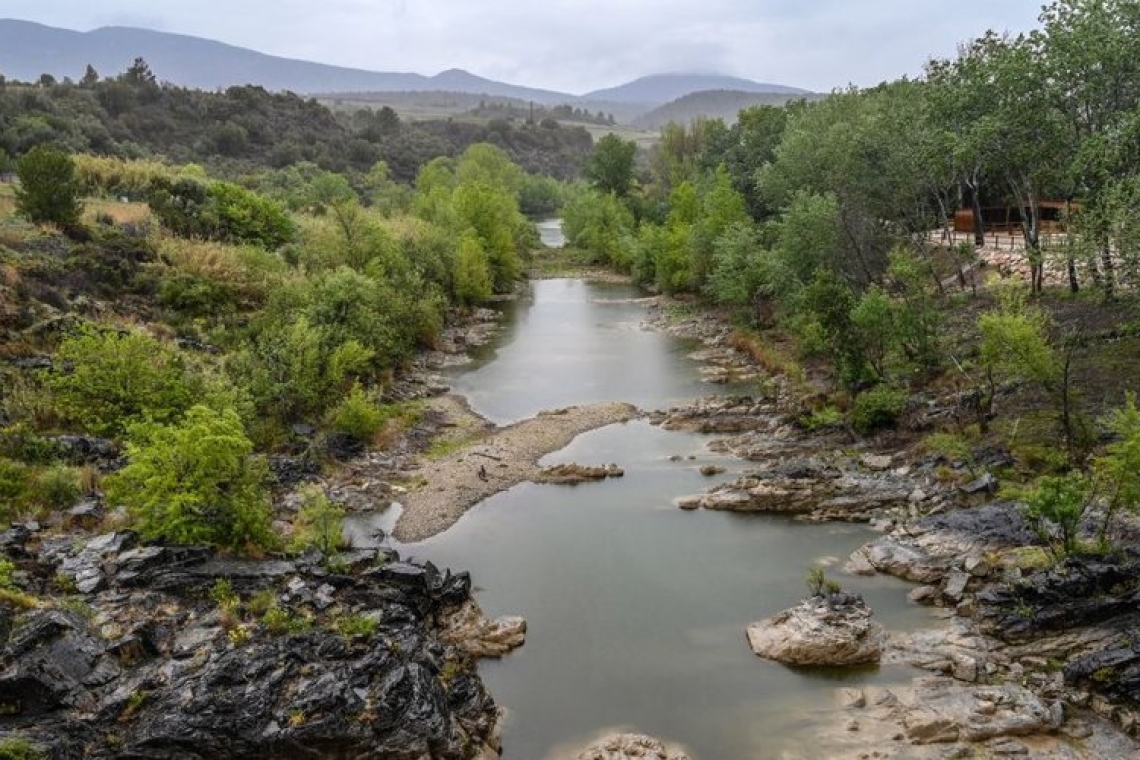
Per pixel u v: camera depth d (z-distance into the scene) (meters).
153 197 75.44
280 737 20.67
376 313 60.22
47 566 27.03
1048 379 37.88
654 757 22.19
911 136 57.09
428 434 49.84
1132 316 44.16
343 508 38.66
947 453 39.16
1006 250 62.28
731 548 34.97
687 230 95.06
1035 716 22.92
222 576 26.92
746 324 74.25
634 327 82.06
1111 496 30.00
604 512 38.97
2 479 31.41
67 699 20.92
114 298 57.09
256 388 45.88
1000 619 27.22
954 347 49.84
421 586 28.33
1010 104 45.78
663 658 27.23
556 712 24.66
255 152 176.25
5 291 48.25
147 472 29.58
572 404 56.66
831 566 33.09
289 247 77.31
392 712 21.70
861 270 63.34
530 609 30.33
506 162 175.75
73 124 129.75
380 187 156.88
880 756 22.14
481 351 72.81
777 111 110.69
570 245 142.62
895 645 27.17
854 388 48.81
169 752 20.16
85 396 39.22
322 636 23.89
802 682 25.78
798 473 40.47
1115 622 25.80
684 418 51.88
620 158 148.38
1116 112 42.50
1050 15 45.12
